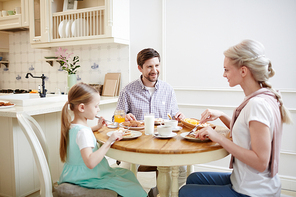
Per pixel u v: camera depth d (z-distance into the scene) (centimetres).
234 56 112
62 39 287
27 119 133
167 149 111
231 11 241
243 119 108
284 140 231
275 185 108
